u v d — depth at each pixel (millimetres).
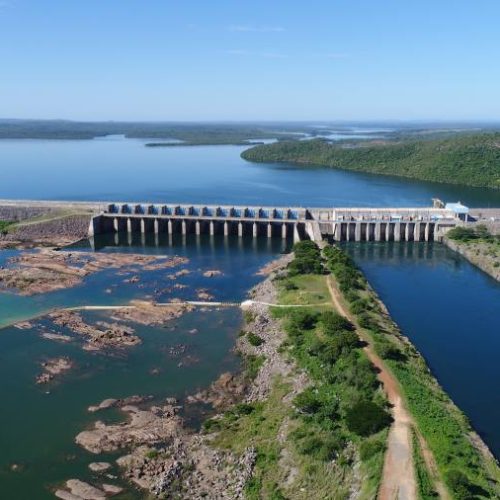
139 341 112938
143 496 68688
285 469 69812
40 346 110312
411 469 63469
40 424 84438
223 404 89250
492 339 113000
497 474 64375
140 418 85250
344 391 83000
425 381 87875
